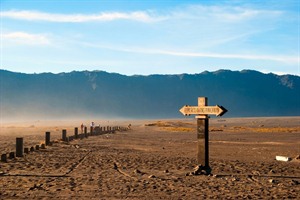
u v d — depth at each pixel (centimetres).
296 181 1689
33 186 1467
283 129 7894
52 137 5041
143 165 2181
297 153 3080
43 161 2305
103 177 1723
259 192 1413
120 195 1331
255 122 16388
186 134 6384
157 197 1306
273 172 1995
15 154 2541
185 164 2239
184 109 1919
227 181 1656
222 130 7662
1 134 6028
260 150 3350
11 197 1276
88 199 1261
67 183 1553
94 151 3034
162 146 3731
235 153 3061
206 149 1900
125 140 4606
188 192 1398
